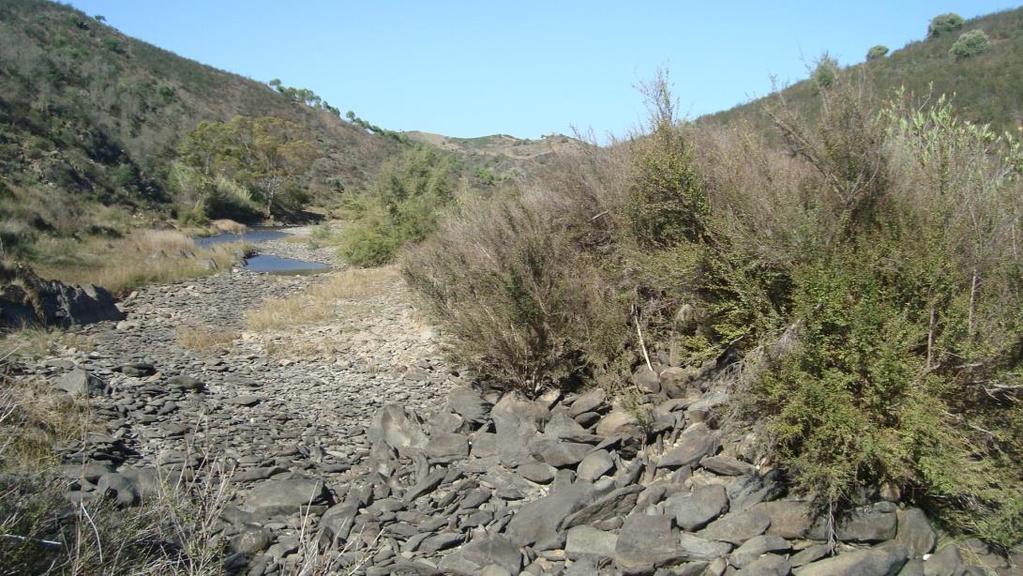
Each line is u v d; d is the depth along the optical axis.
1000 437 4.29
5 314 11.97
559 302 7.17
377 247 24.11
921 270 4.63
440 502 5.36
